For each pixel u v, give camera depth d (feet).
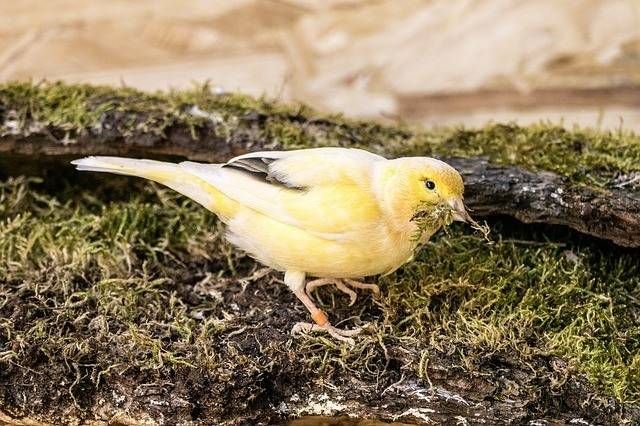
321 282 10.25
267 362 10.16
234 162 10.16
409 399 10.16
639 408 10.13
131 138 10.36
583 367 10.16
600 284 10.28
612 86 10.93
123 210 10.39
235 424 10.15
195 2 11.44
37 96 10.40
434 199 10.10
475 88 10.94
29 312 10.22
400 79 10.96
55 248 10.32
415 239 10.13
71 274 10.28
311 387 10.17
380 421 10.17
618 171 10.30
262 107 10.43
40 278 10.28
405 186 10.11
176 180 10.18
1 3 11.35
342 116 10.48
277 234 10.12
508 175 10.28
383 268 10.15
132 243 10.34
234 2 11.45
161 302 10.26
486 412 10.14
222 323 10.21
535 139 10.38
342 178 10.12
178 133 10.37
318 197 10.11
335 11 11.35
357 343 10.18
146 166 10.18
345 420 10.17
